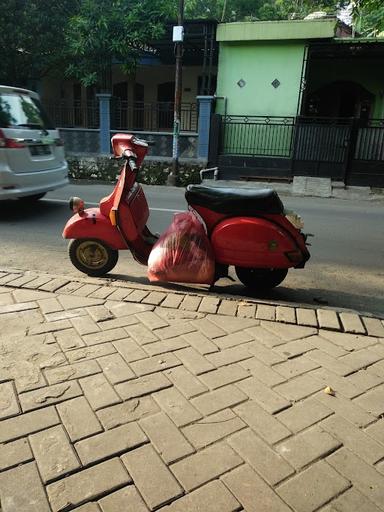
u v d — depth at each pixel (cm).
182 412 223
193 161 1367
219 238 380
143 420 216
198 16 2189
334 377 258
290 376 257
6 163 671
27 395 231
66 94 1927
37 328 300
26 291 360
